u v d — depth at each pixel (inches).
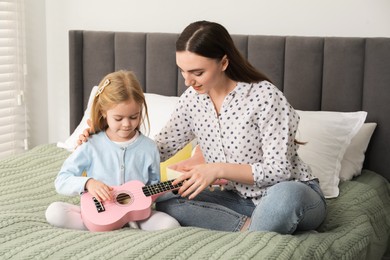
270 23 112.6
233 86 75.8
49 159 102.4
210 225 74.5
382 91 100.7
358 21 105.6
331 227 77.0
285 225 67.6
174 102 110.1
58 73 137.2
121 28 127.4
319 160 92.7
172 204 76.5
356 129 98.8
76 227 71.2
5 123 130.3
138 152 77.3
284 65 107.9
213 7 117.5
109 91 73.0
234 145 75.7
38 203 79.6
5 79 128.7
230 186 78.9
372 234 79.1
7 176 91.7
